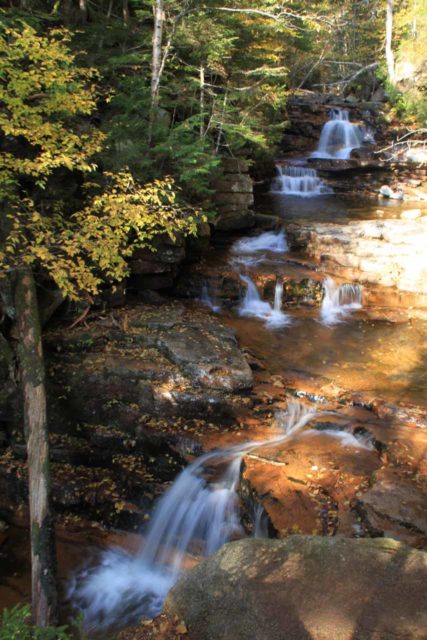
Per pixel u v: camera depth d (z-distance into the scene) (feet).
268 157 60.80
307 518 18.33
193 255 39.78
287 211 54.44
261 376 27.84
